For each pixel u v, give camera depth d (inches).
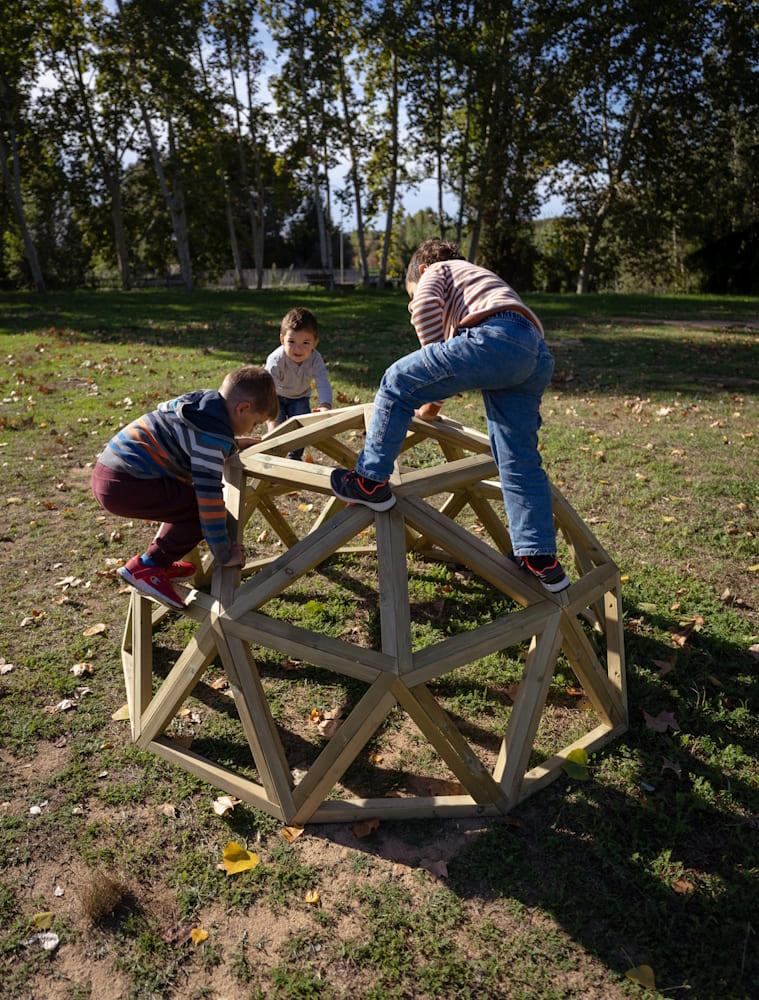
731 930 96.6
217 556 122.0
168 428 117.3
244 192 1359.5
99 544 203.2
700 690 142.7
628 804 116.7
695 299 927.0
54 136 1248.2
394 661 109.7
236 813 115.0
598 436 291.4
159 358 454.3
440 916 98.1
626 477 248.1
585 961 93.0
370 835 111.2
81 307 798.5
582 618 165.0
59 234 1588.3
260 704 116.0
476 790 113.4
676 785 121.0
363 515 121.8
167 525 127.6
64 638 160.6
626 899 100.9
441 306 118.1
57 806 116.3
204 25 1184.2
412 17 1109.7
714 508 223.1
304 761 126.4
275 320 655.1
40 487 243.8
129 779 121.8
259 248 1359.5
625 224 1227.2
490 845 108.7
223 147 1316.4
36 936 95.8
